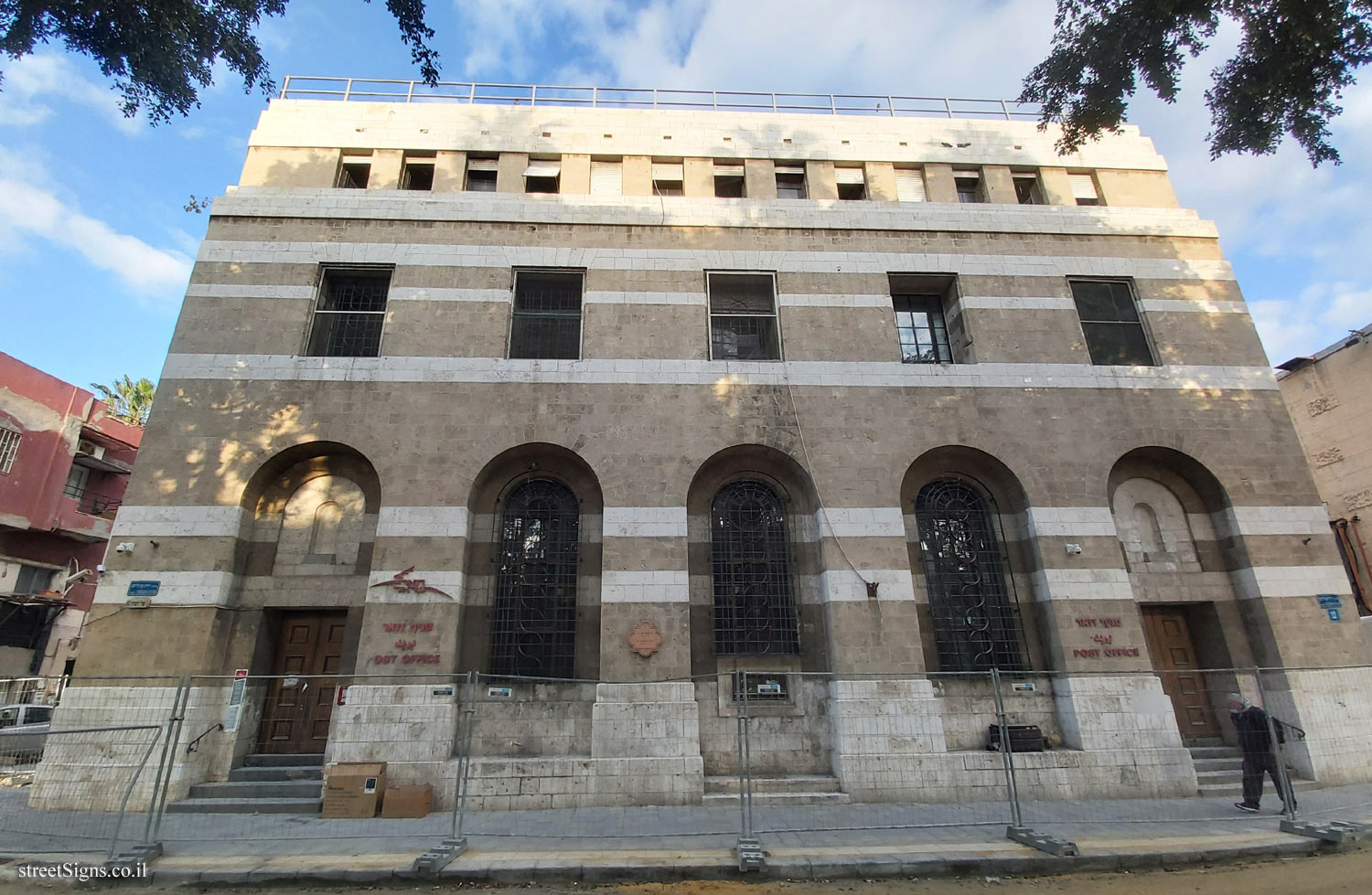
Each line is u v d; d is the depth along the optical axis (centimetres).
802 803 1115
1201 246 1620
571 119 1644
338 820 1004
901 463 1364
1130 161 1711
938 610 1336
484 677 1225
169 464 1268
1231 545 1372
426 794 1052
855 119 1700
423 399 1346
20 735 913
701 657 1265
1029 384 1442
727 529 1358
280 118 1594
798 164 1670
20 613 2377
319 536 1307
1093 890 706
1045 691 1274
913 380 1428
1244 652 1324
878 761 1158
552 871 742
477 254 1483
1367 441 1922
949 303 1583
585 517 1342
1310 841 830
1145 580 1366
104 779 1084
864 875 750
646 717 1160
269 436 1302
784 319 1477
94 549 2662
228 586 1225
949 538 1384
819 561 1323
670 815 1026
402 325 1409
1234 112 1134
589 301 1459
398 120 1616
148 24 991
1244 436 1430
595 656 1253
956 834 888
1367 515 1909
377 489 1331
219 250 1440
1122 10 1060
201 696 1152
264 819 1008
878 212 1584
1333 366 2017
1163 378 1468
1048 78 1173
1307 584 1323
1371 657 1409
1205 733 1315
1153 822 917
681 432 1353
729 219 1552
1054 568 1310
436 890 715
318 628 1293
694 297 1478
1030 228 1593
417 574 1230
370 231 1488
